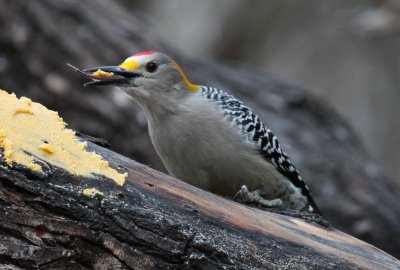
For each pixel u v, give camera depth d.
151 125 8.76
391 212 13.21
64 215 5.81
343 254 6.71
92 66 13.23
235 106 8.68
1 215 5.66
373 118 20.27
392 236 13.07
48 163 5.91
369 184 13.45
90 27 13.41
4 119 5.99
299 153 13.37
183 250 6.06
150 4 19.92
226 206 6.53
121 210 5.95
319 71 20.80
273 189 8.85
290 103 14.00
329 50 20.77
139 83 8.61
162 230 6.03
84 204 5.87
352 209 13.12
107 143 6.76
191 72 13.90
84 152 6.18
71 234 5.80
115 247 5.91
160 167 13.41
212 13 20.02
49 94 13.26
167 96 8.56
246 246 6.35
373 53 20.59
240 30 20.00
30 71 13.20
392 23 15.00
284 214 7.22
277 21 20.27
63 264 5.80
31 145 5.94
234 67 14.60
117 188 6.08
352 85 20.66
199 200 6.41
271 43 20.23
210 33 19.88
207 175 8.58
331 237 6.88
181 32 19.83
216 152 8.42
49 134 6.13
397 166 19.78
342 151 13.80
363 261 6.71
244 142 8.48
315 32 20.56
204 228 6.26
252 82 14.20
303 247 6.60
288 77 20.50
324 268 6.50
